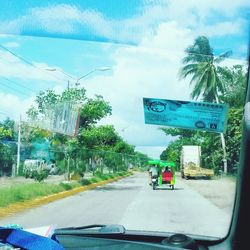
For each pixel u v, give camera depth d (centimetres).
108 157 3472
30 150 2553
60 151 2608
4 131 2558
